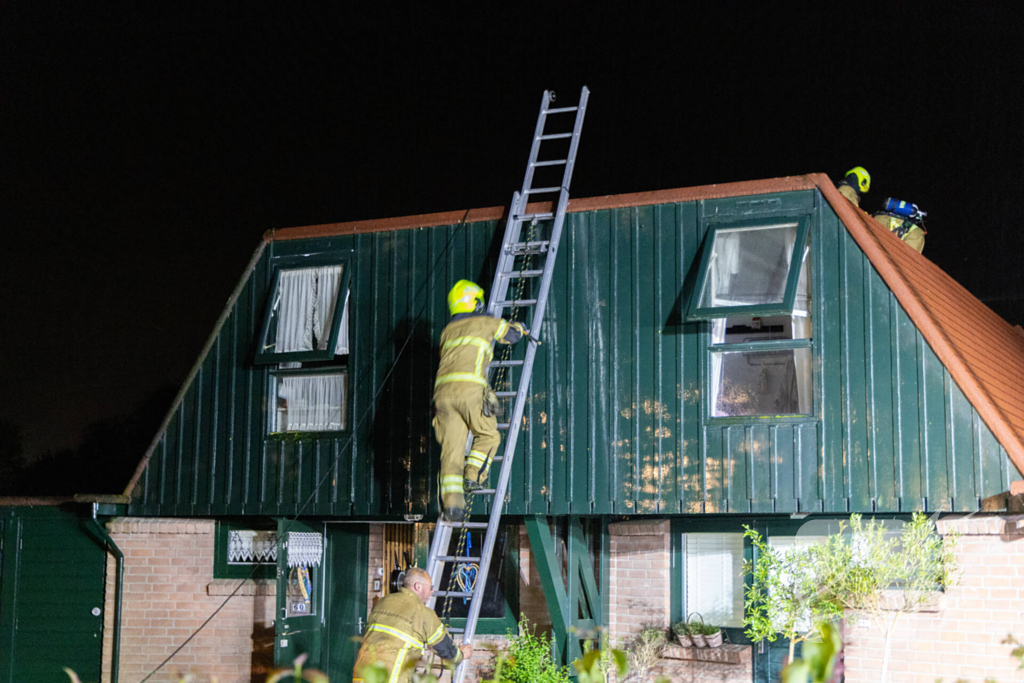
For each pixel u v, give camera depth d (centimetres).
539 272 877
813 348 830
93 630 1127
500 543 1091
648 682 973
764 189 869
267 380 1034
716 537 991
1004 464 752
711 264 872
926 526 767
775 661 931
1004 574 799
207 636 1096
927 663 816
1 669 1138
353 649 1105
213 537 1118
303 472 998
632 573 1019
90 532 1141
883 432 797
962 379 775
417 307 988
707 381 859
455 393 761
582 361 907
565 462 896
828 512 812
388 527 1154
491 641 1053
